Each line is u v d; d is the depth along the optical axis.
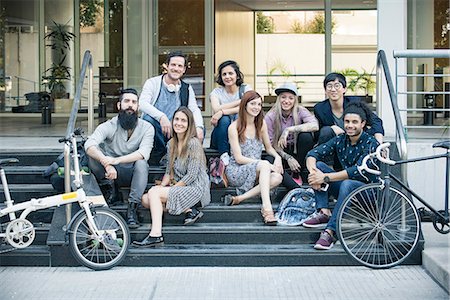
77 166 5.88
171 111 7.01
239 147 6.52
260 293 5.27
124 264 5.95
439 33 11.30
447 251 5.86
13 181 6.96
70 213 5.96
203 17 12.94
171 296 5.21
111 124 6.35
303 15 14.98
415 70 11.28
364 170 5.86
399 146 6.16
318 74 14.94
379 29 8.55
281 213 6.32
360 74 14.09
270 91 15.11
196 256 5.94
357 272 5.76
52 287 5.39
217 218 6.39
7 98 14.06
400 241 5.85
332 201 6.57
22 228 5.76
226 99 7.11
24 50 14.04
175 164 6.24
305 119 6.79
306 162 6.34
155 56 13.05
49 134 9.47
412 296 5.14
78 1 13.65
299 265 5.94
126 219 6.28
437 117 11.35
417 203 7.29
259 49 15.21
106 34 13.41
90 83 7.07
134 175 6.16
